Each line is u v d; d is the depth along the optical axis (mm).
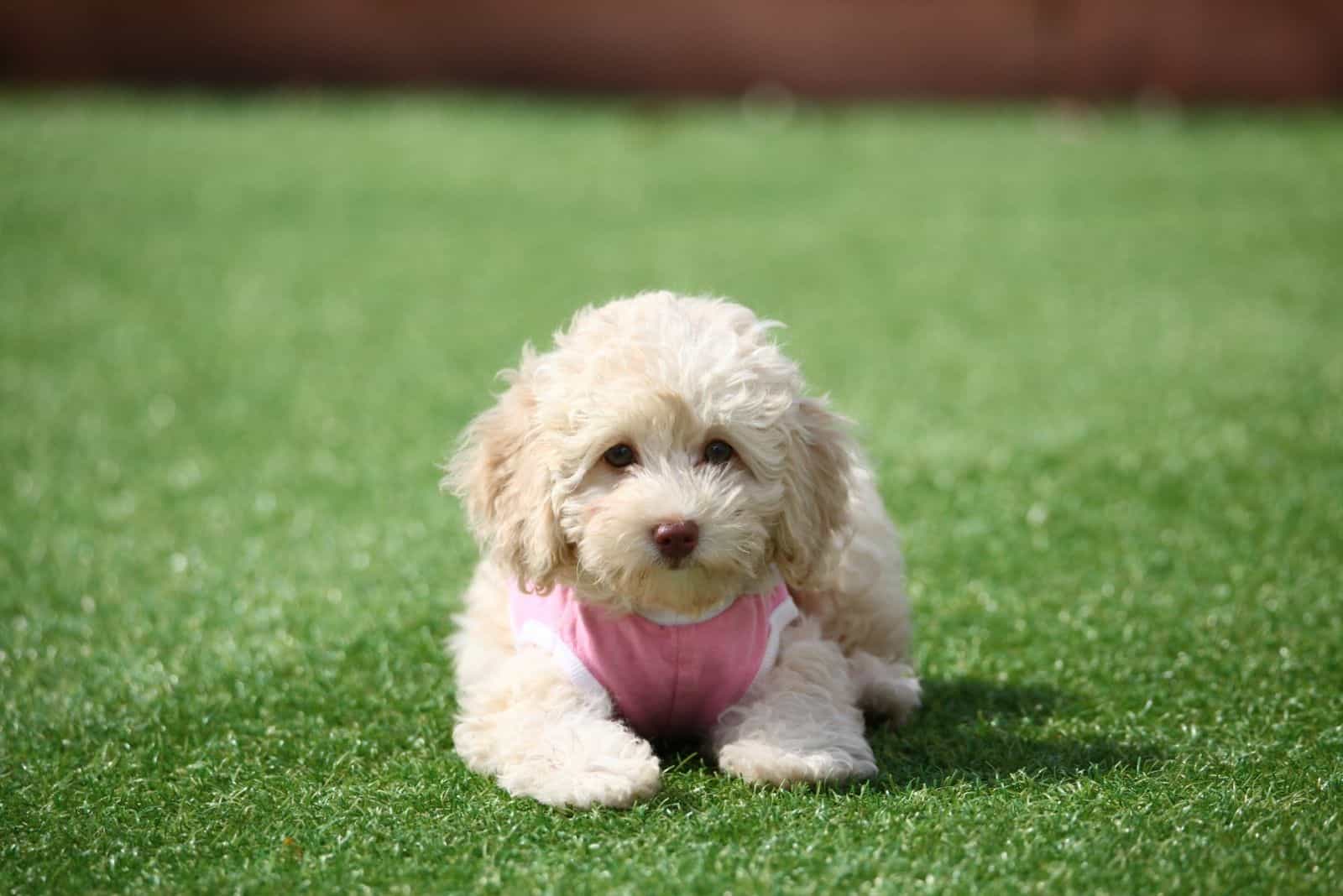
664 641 3143
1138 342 7492
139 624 4160
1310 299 8359
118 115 15047
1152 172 13062
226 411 6504
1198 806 2846
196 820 2947
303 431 6219
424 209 11531
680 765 3123
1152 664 3766
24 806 3043
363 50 17875
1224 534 4730
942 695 3617
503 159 13742
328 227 10750
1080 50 18031
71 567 4664
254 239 10281
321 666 3836
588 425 3057
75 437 6113
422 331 8000
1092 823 2764
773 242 10516
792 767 2945
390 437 6133
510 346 7660
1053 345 7527
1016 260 9766
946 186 12648
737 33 18188
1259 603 4133
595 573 3061
